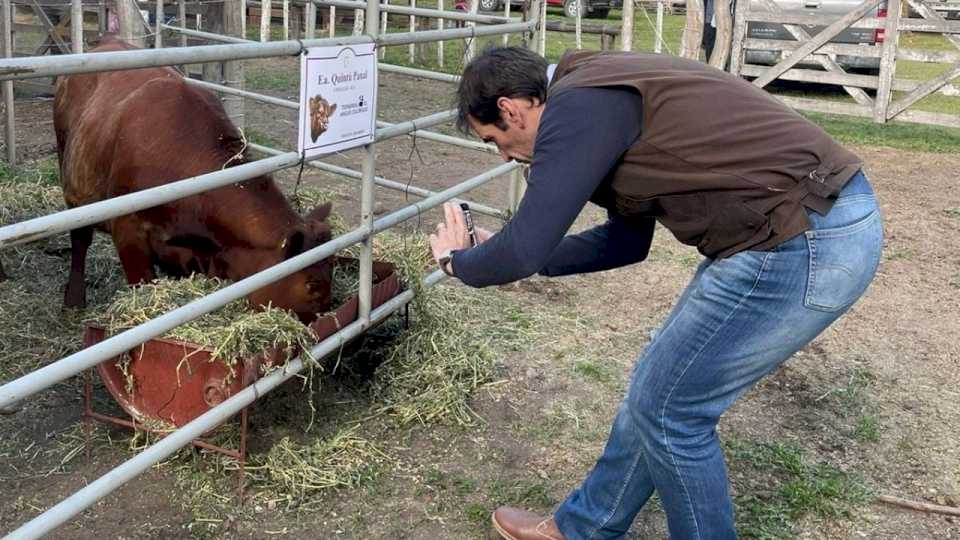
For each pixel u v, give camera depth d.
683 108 2.24
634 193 2.34
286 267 3.15
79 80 4.38
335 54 3.16
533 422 3.81
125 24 6.37
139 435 3.37
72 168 4.18
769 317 2.30
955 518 3.30
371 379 4.02
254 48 2.79
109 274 4.88
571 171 2.21
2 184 5.89
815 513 3.29
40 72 2.11
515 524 2.95
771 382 4.29
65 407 3.67
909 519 3.29
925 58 10.11
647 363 2.43
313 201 4.92
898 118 10.38
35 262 4.96
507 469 3.48
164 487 3.21
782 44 10.66
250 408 3.62
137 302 3.39
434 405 3.79
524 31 4.90
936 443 3.81
